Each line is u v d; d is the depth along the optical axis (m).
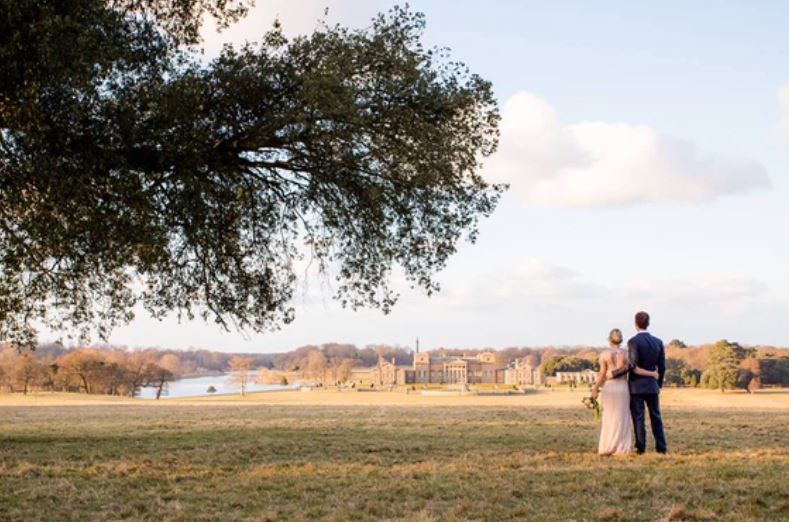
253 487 9.55
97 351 122.00
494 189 15.99
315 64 14.58
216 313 16.02
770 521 7.28
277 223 15.86
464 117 15.67
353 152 14.81
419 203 15.24
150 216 13.36
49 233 12.59
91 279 15.16
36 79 11.66
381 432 16.69
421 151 14.76
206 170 14.43
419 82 14.76
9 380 101.56
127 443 14.51
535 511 7.91
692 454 12.18
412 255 15.84
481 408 29.06
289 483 9.80
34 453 12.91
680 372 136.88
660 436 12.28
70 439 15.41
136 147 13.25
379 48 14.99
